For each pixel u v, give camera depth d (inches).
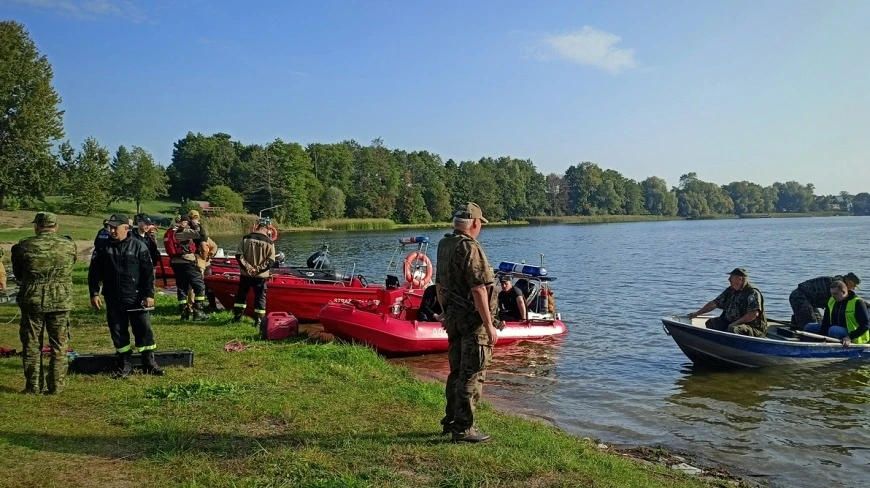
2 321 430.0
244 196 3631.9
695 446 273.0
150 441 199.5
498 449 204.1
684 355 458.6
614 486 185.3
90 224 2260.1
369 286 564.1
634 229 3553.2
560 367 419.8
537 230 3467.0
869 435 289.0
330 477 173.3
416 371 399.9
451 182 4699.8
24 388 257.4
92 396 249.6
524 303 499.8
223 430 212.1
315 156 4178.2
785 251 1573.6
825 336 443.8
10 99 2342.5
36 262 246.1
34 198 2512.3
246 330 426.9
